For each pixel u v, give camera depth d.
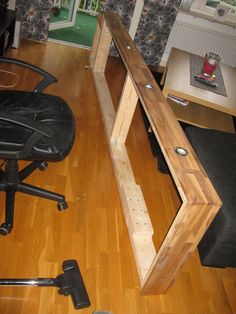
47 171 2.09
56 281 1.42
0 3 3.03
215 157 1.87
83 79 3.34
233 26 4.00
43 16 3.67
